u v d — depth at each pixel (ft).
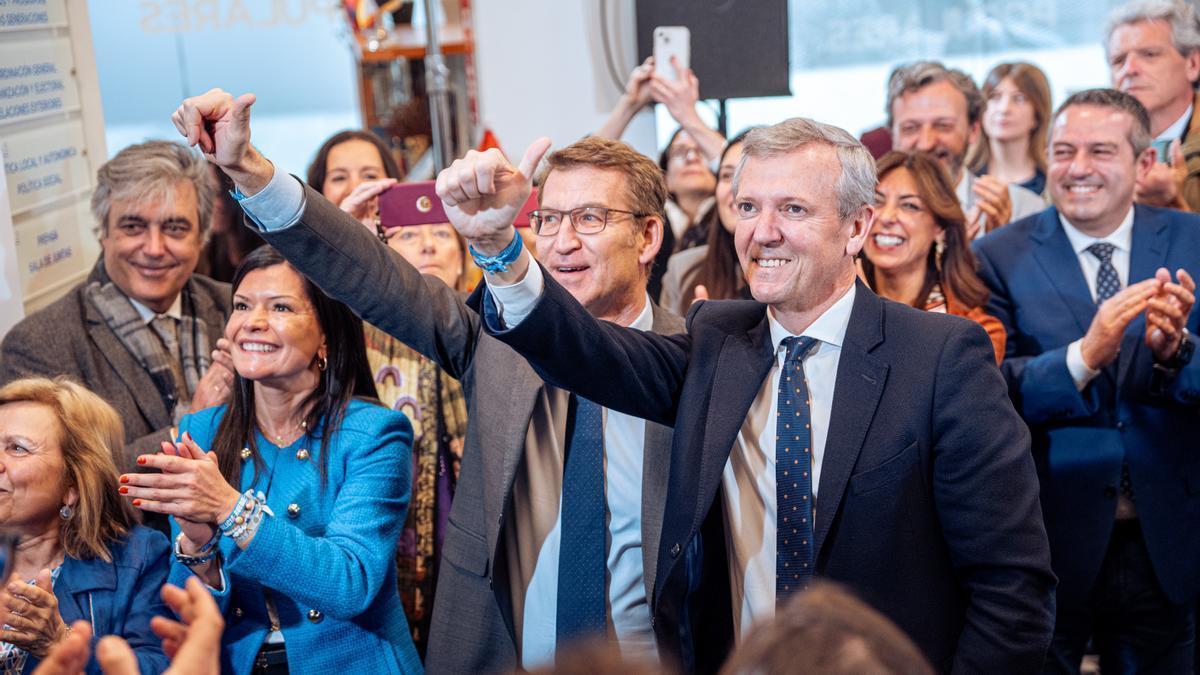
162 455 5.67
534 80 13.19
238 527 5.75
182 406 8.32
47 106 9.77
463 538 6.32
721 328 5.84
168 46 29.12
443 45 13.71
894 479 5.23
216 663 3.23
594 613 6.02
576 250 6.37
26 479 6.24
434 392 8.41
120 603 6.34
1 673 5.91
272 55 32.27
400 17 14.03
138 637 6.32
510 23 13.11
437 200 7.43
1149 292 8.30
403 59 14.33
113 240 8.57
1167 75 11.37
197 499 5.67
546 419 6.28
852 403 5.32
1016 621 5.16
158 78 29.07
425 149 13.44
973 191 12.25
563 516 6.10
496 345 6.26
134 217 8.52
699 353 5.75
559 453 6.25
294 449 6.53
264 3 11.62
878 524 5.23
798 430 5.41
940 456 5.26
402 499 6.49
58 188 9.92
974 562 5.27
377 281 5.59
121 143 26.13
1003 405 5.30
